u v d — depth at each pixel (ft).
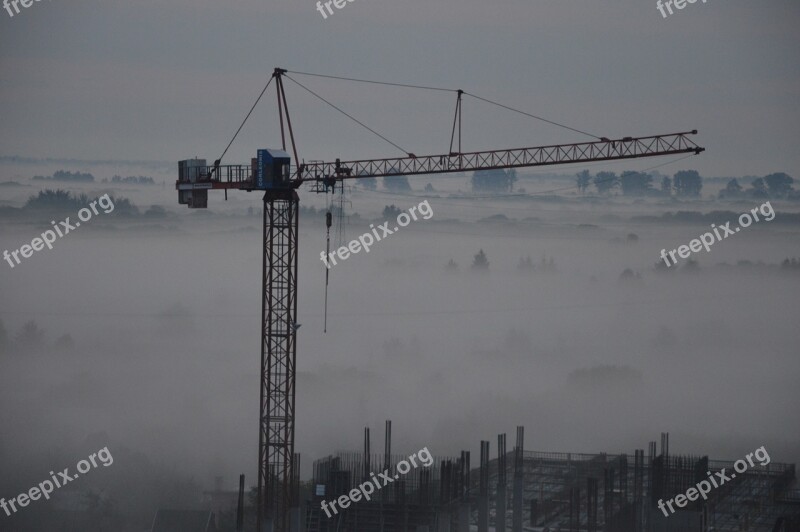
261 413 535.60
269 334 538.47
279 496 541.34
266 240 543.80
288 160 536.83
